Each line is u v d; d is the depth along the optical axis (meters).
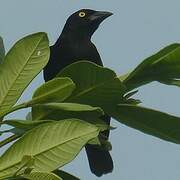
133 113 5.41
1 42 5.76
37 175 4.27
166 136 5.42
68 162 4.34
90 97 5.45
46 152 4.38
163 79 5.48
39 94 5.03
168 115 5.26
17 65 4.85
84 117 5.48
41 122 4.98
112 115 5.50
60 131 4.41
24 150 4.41
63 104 4.96
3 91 4.86
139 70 5.42
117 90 5.38
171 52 5.24
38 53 4.86
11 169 4.38
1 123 4.93
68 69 5.28
